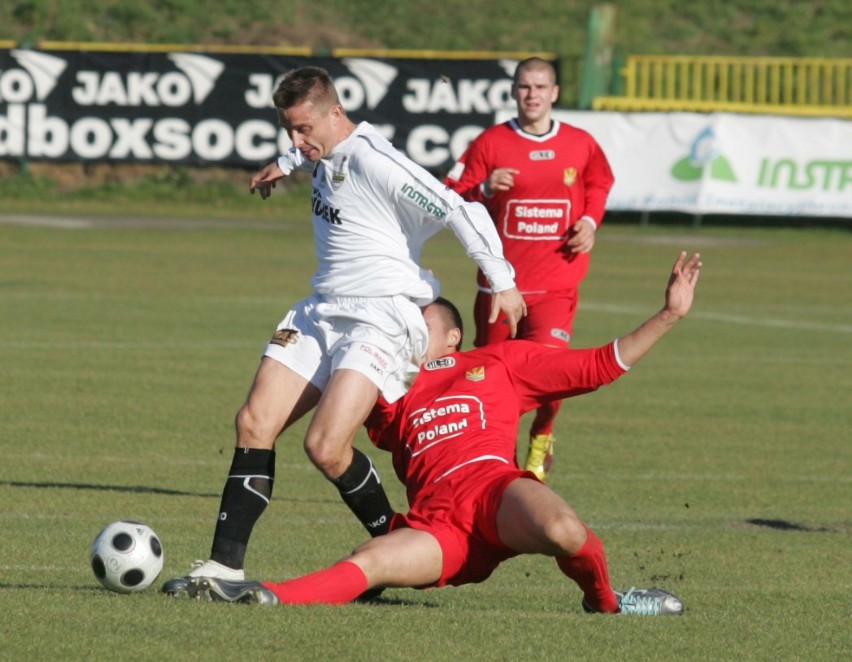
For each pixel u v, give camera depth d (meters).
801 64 124.94
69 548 24.16
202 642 16.45
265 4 146.38
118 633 16.75
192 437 36.84
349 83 109.31
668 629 18.64
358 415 20.20
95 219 105.81
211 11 145.00
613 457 36.34
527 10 151.12
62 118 110.75
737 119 106.00
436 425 20.50
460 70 108.31
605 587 19.64
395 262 21.11
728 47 146.62
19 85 110.44
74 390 43.16
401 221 21.17
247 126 110.75
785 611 20.98
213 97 110.44
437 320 22.02
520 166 33.88
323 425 20.05
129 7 143.50
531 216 33.91
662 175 106.38
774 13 152.50
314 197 21.56
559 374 20.73
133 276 75.94
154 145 110.88
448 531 19.36
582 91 122.62
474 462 19.94
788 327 64.75
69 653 15.86
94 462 33.16
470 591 22.66
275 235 100.50
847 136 106.06
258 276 77.88
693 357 55.31
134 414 39.72
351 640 16.80
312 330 21.31
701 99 128.75
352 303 21.03
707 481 33.59
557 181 33.84
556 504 18.81
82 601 18.42
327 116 20.83
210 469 32.94
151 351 51.88
